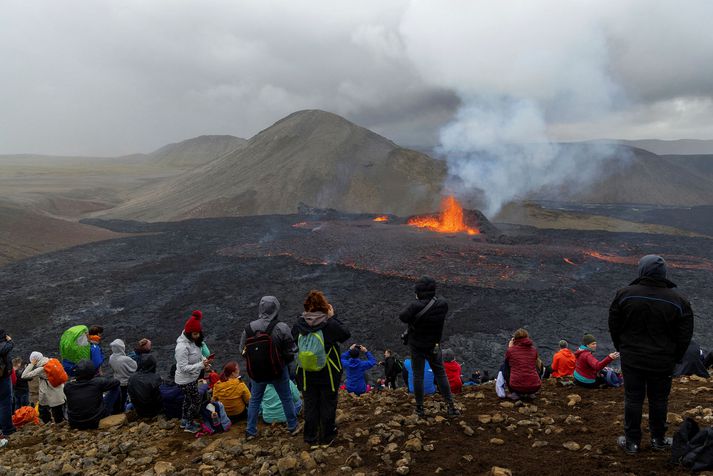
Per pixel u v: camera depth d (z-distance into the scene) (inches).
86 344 412.5
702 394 289.1
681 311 185.2
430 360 274.7
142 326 1274.6
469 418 273.1
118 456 268.7
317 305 243.4
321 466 217.5
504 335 1141.7
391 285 1622.8
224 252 2345.0
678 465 178.5
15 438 342.0
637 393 195.2
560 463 196.7
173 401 327.9
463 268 1841.8
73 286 1710.1
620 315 197.8
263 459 234.5
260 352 251.9
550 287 1572.3
